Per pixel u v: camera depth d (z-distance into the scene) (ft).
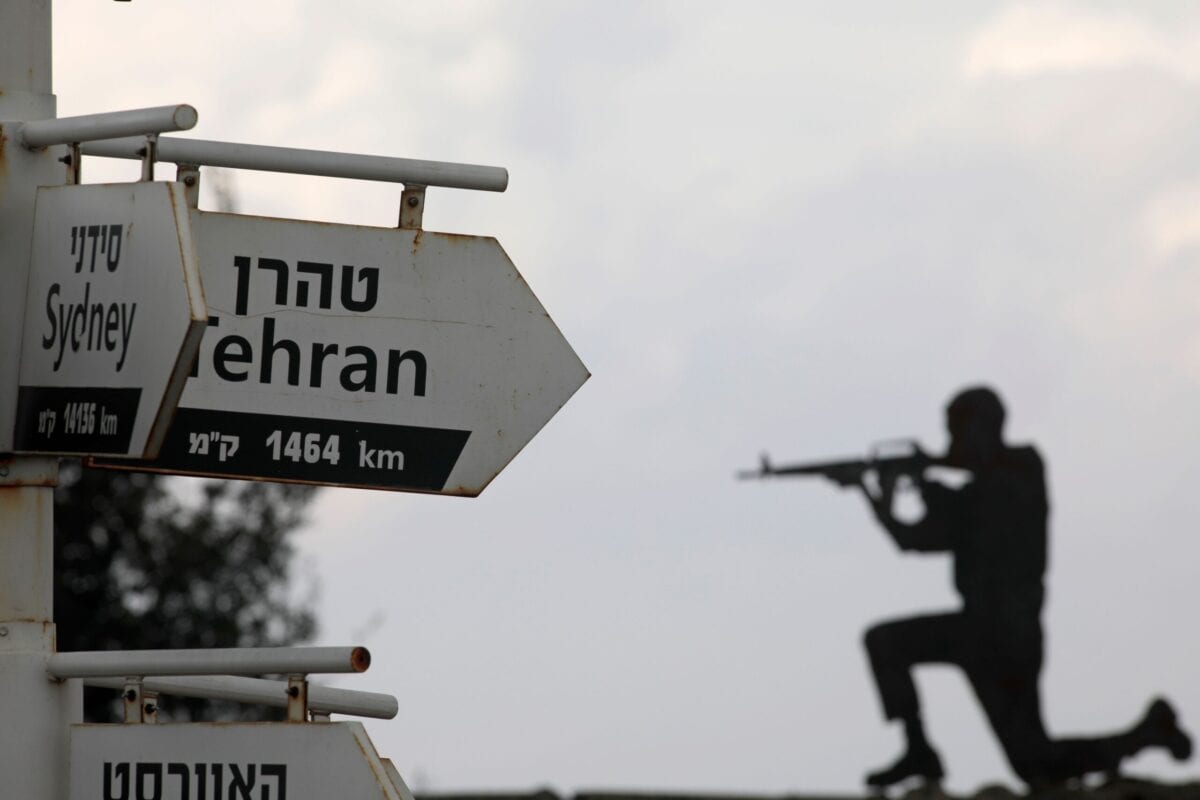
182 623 125.59
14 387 25.04
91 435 24.12
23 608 25.67
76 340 24.49
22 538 25.73
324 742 23.94
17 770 25.30
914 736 108.17
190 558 126.00
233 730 24.27
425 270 28.25
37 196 25.18
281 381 27.40
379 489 27.55
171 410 23.47
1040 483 112.27
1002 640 110.63
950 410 113.60
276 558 129.70
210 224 27.37
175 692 26.40
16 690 25.41
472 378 28.19
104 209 24.53
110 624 123.54
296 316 27.58
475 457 28.09
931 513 112.16
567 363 28.55
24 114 26.55
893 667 107.96
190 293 23.31
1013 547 110.93
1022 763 106.93
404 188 28.22
